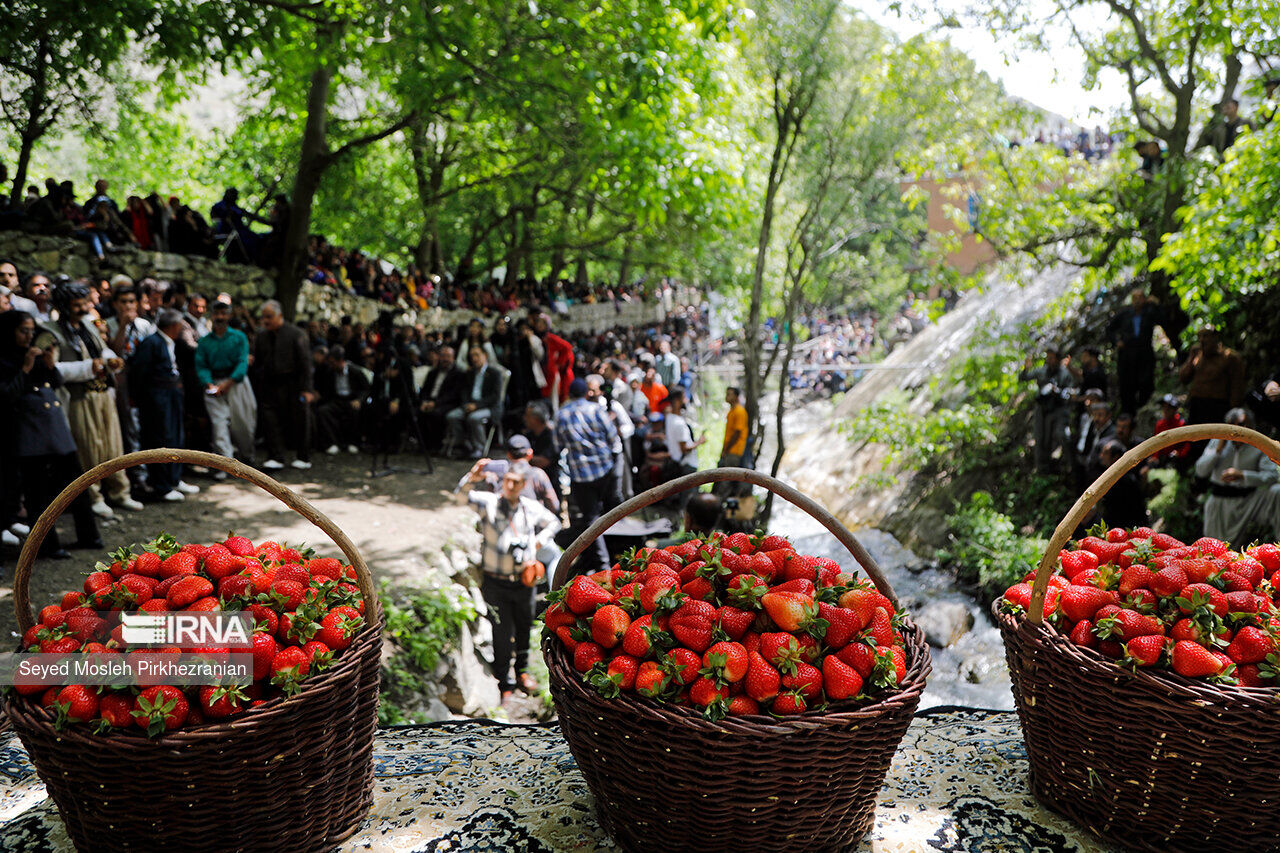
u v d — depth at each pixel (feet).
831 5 26.78
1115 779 6.27
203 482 24.54
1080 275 37.76
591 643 6.19
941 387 38.55
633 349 66.80
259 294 34.68
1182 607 6.10
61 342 17.71
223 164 66.39
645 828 6.05
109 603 6.11
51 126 37.50
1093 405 23.48
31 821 6.88
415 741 8.45
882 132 29.91
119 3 25.44
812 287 39.09
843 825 6.11
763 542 7.11
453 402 32.53
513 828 6.73
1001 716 9.02
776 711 5.65
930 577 27.12
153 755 5.31
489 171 57.06
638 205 31.55
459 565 21.45
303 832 6.13
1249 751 5.65
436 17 28.35
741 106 36.52
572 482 23.02
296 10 28.71
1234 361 22.21
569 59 29.45
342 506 24.20
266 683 5.86
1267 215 21.01
